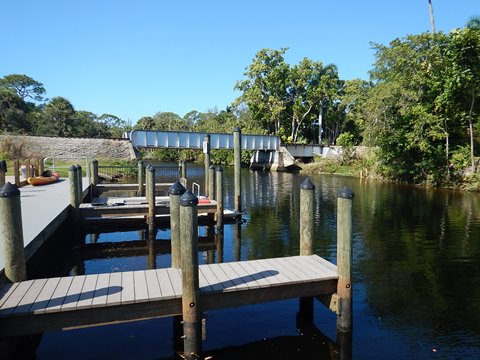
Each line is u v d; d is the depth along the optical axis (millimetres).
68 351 5570
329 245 11664
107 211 12414
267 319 6648
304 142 53312
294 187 27953
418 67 30266
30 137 38688
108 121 92375
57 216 10438
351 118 49031
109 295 5242
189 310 5199
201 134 37656
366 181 32531
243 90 52000
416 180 30016
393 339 6043
